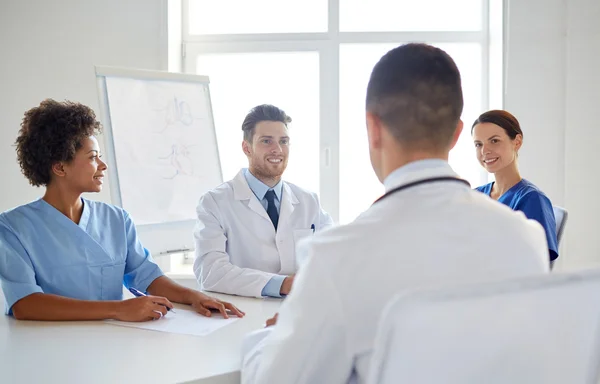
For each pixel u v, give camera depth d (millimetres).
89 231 1639
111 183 2561
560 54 3086
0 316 1488
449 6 3387
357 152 3412
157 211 2664
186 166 2793
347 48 3398
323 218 2178
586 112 3084
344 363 740
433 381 644
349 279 723
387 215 760
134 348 1208
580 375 752
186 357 1146
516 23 3098
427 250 723
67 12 3201
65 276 1576
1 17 3201
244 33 3428
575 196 3113
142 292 1717
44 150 1520
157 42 3221
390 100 811
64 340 1267
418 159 815
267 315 1498
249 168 2100
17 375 1050
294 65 3424
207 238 1942
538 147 3121
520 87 3117
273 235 2025
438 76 801
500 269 732
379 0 3395
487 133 2096
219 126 3480
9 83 3217
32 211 1566
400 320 592
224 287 1783
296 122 3430
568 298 683
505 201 2062
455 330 622
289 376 753
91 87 3221
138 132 2656
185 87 2863
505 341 657
